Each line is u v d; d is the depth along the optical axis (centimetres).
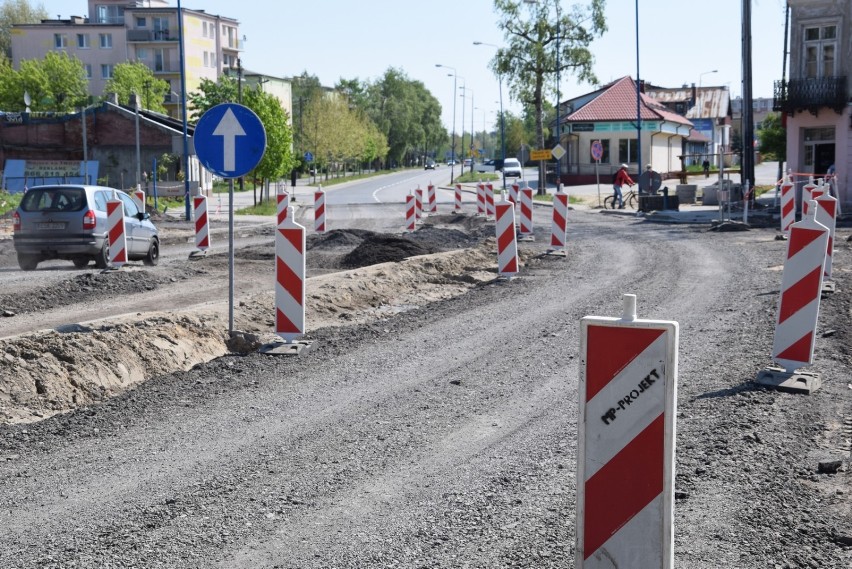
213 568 436
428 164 15238
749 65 3512
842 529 482
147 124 5494
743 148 3609
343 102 11031
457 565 438
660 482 333
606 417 340
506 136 13838
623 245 2250
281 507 520
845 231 2600
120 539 472
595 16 5603
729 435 649
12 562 444
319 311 1261
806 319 806
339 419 714
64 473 586
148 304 1361
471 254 1909
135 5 11006
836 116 3747
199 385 838
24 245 1794
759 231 2577
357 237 2400
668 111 8006
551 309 1259
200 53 10612
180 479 571
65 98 8362
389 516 504
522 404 755
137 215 1967
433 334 1086
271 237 2825
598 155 4341
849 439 647
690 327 1093
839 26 3700
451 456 616
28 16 11456
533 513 507
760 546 459
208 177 6756
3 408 755
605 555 344
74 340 890
